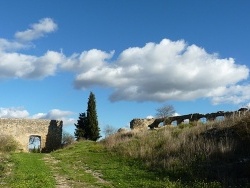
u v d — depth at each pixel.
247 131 24.16
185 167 22.52
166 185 19.30
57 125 65.00
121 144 36.44
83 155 35.06
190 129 31.30
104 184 21.08
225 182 18.59
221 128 27.59
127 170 25.28
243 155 22.23
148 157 27.95
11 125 62.47
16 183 20.61
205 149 24.17
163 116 58.56
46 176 23.30
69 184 21.30
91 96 66.06
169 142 28.91
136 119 59.78
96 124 64.88
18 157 33.88
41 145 63.53
